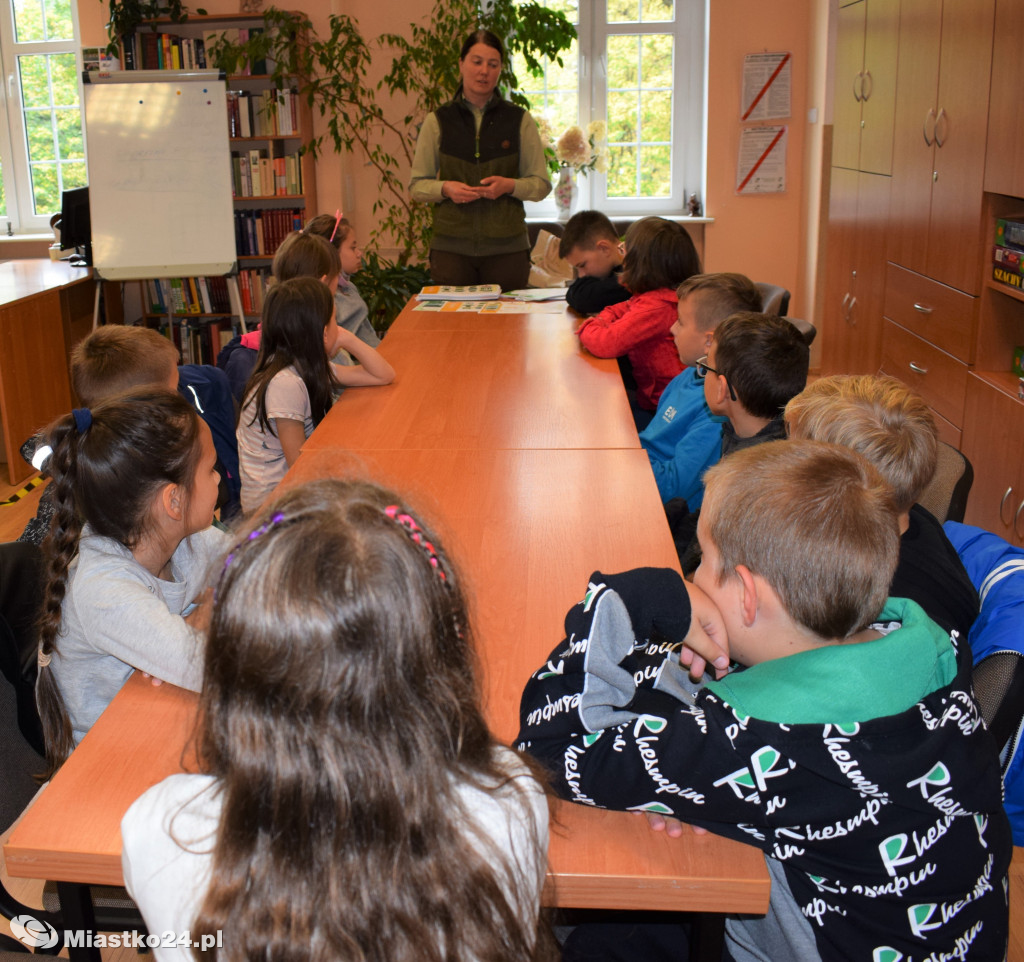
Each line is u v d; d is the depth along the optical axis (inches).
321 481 28.3
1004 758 48.8
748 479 39.0
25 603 58.7
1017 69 114.5
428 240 227.0
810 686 35.6
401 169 234.4
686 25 237.0
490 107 171.6
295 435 97.4
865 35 169.5
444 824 25.6
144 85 206.5
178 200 209.2
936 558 53.7
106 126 207.0
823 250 219.5
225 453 106.1
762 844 36.7
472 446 82.7
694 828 38.0
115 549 51.9
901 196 154.5
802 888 38.1
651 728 36.1
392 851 24.8
